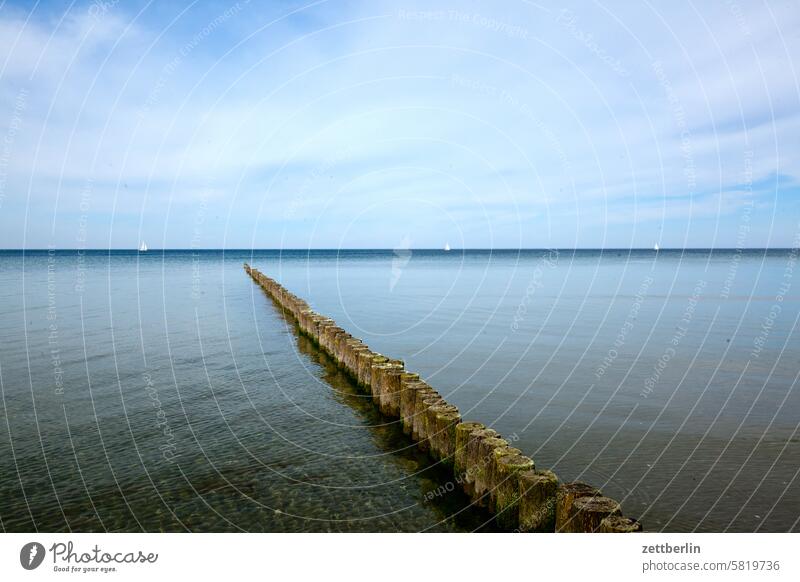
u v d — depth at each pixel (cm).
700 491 616
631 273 4459
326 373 1172
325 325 1398
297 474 666
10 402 946
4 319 1914
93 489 625
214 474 665
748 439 769
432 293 2973
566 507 463
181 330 1727
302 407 933
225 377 1133
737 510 574
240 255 12519
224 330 1738
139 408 920
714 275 4019
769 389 1019
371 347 1459
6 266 6044
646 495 609
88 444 759
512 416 886
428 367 1230
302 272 5166
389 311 2198
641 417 871
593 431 810
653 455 718
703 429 811
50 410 904
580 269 5238
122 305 2373
